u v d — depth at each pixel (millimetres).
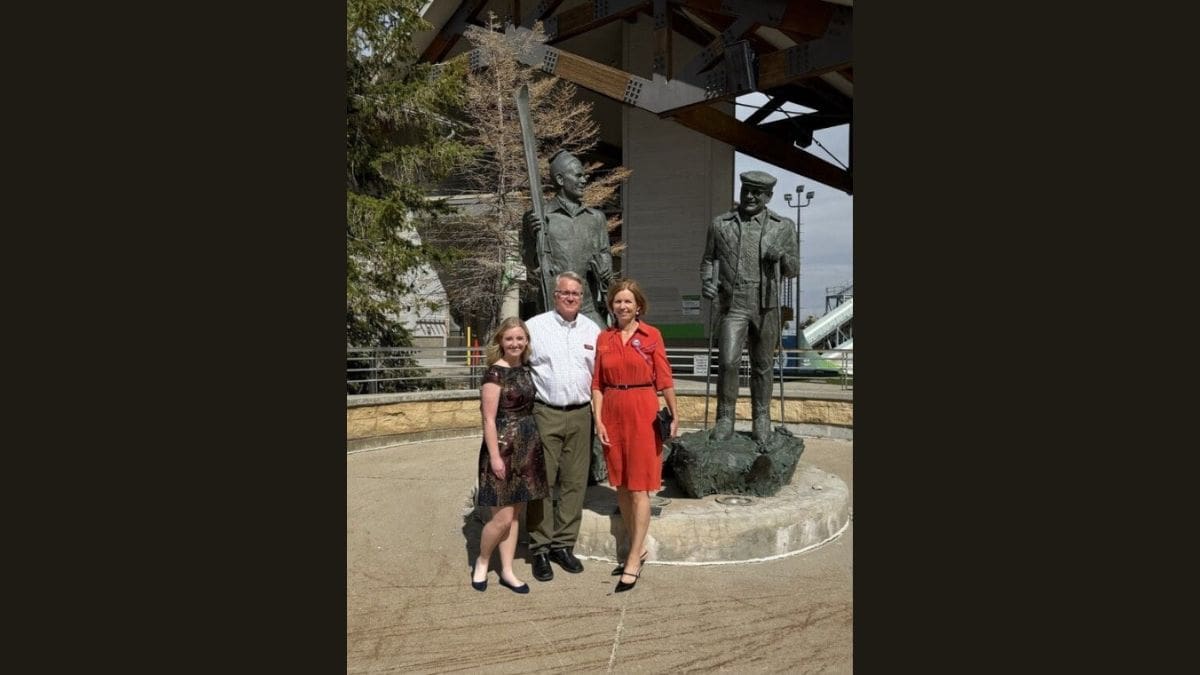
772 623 4129
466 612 4305
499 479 4422
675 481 6148
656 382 4734
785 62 15172
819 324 27797
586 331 4953
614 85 18219
